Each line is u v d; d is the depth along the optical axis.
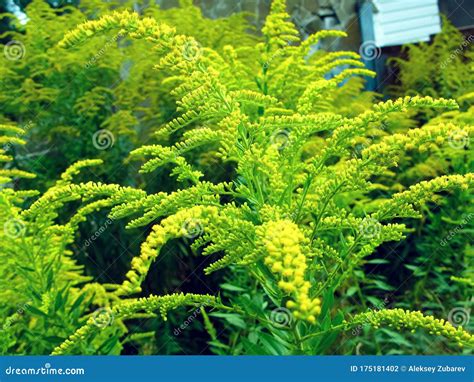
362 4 6.61
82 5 5.01
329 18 6.89
